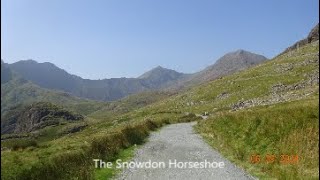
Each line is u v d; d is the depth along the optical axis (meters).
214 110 109.81
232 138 38.88
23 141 32.94
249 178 24.58
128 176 25.98
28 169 21.78
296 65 146.38
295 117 33.50
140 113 163.50
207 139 45.56
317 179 21.70
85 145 30.66
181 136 49.75
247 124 39.28
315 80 120.69
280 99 95.31
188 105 149.25
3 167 21.41
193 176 25.73
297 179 22.45
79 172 24.11
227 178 24.81
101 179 24.97
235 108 104.31
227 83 158.75
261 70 159.75
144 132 50.78
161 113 127.38
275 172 24.50
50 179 22.11
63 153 26.17
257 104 98.38
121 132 41.72
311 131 28.95
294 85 121.75
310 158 25.17
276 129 33.44
